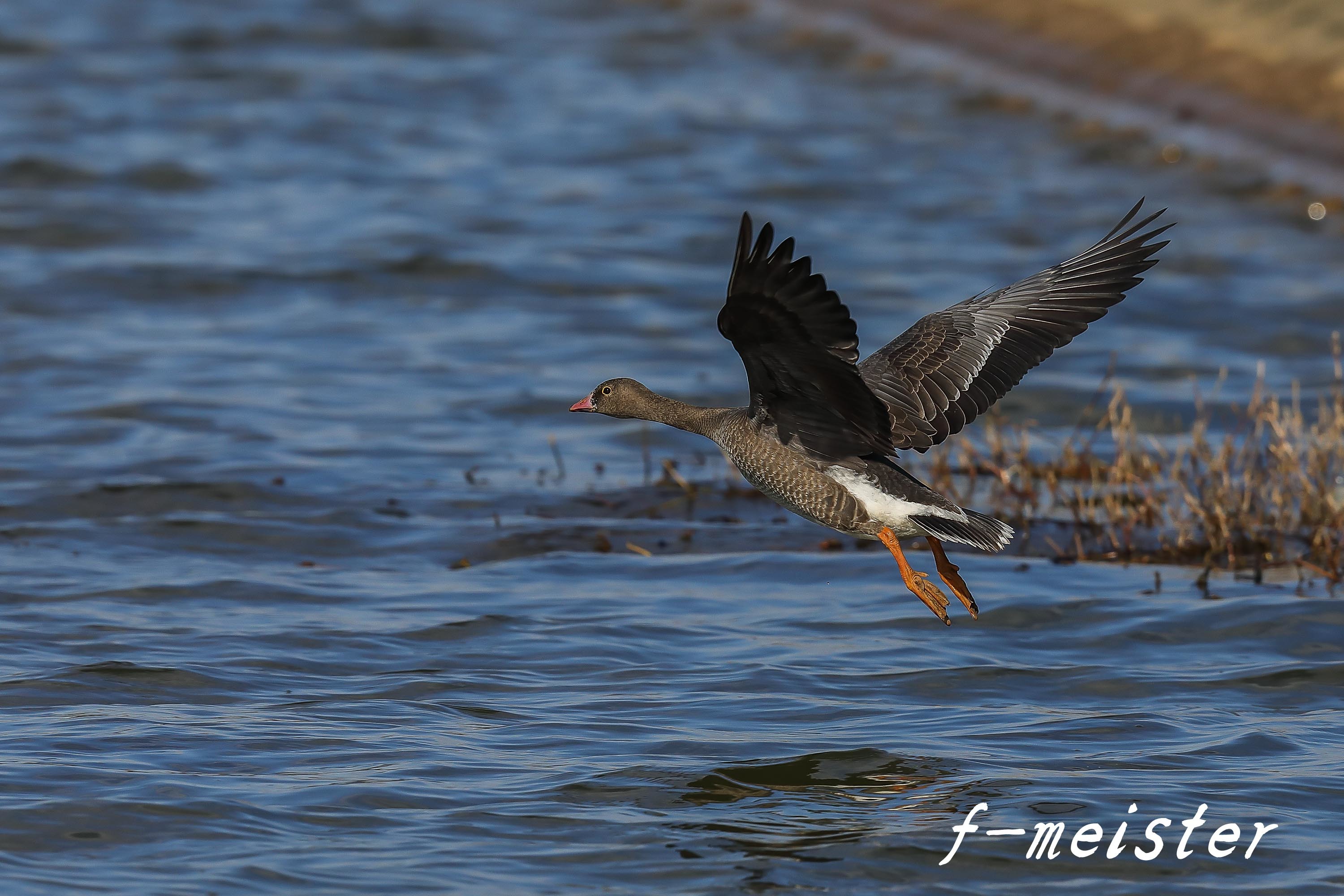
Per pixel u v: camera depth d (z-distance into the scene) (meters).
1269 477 15.86
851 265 24.25
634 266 24.44
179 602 12.80
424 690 11.02
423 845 8.70
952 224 26.75
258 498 15.46
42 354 19.75
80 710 10.55
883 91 35.69
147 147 30.48
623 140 32.06
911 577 9.42
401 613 12.61
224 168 29.36
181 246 24.70
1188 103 31.86
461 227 26.08
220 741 10.05
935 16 39.09
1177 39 33.97
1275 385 19.69
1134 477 16.12
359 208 27.12
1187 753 10.02
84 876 8.30
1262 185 28.58
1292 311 22.53
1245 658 11.79
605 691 11.03
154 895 8.11
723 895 8.26
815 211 27.41
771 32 41.22
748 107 34.56
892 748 10.03
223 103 34.19
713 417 9.88
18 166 28.61
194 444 16.91
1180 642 12.15
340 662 11.55
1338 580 13.52
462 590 13.24
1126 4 35.75
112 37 39.72
